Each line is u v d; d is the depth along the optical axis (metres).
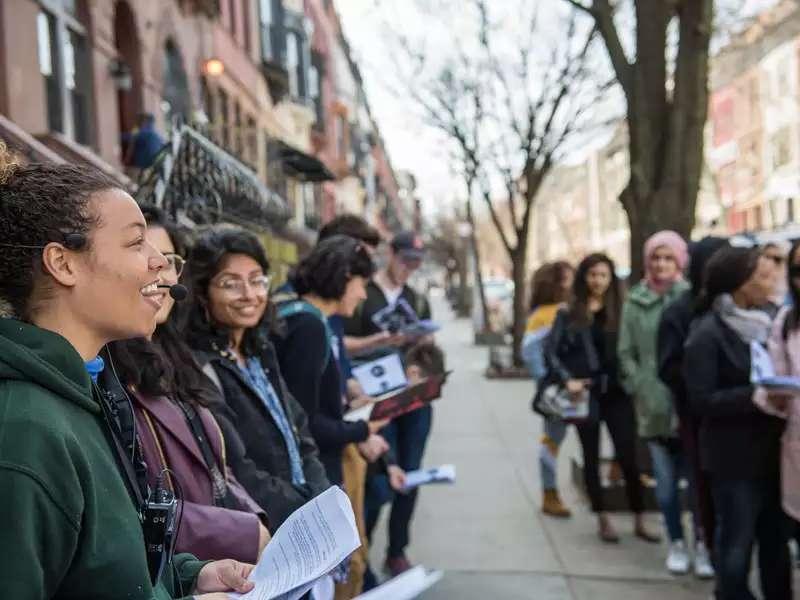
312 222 25.41
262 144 18.92
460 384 13.18
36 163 1.25
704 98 5.59
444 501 5.98
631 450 4.89
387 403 3.26
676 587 4.19
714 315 3.29
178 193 5.91
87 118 9.29
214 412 2.11
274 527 2.15
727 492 3.17
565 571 4.44
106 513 1.12
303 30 24.59
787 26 28.50
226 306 2.38
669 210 5.64
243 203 8.67
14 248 1.15
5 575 0.98
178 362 2.00
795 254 3.21
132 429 1.45
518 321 14.48
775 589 3.34
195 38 13.68
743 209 32.69
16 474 1.00
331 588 1.93
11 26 7.48
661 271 4.51
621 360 4.62
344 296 3.24
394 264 4.79
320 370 2.89
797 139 28.41
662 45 5.72
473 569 4.50
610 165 51.00
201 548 1.76
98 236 1.18
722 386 3.20
